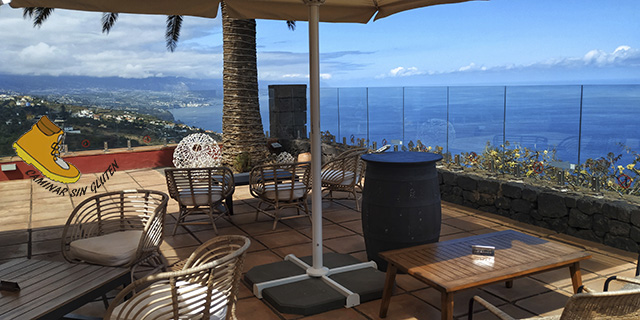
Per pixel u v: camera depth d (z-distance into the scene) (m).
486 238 3.87
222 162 10.43
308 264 4.40
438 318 3.54
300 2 4.58
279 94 11.84
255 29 10.21
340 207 7.13
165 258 5.06
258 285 3.96
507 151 6.60
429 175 4.24
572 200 5.41
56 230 6.36
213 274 2.53
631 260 4.61
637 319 2.24
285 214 6.82
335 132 10.23
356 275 4.18
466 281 2.95
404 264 3.29
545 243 3.71
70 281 3.06
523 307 3.67
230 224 6.33
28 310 2.63
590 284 4.07
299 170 6.56
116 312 2.69
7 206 7.87
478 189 6.69
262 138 10.49
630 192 5.20
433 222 4.24
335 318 3.58
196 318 2.58
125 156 11.55
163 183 9.78
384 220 4.23
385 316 3.57
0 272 3.25
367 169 4.42
